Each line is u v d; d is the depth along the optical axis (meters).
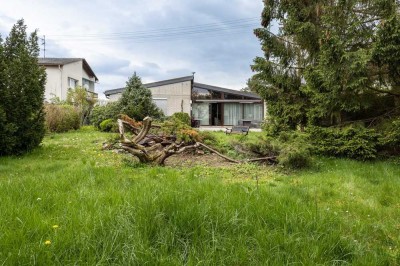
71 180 4.78
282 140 8.21
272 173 6.43
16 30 8.29
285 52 10.05
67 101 20.50
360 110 8.69
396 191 4.82
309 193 4.63
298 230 2.85
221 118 29.20
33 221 2.80
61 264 2.16
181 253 2.41
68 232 2.53
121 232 2.49
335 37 7.21
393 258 2.53
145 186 4.14
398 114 8.20
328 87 7.86
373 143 7.65
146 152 6.82
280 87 10.34
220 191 3.99
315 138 8.45
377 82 8.12
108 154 8.16
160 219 2.74
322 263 2.36
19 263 2.12
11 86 7.87
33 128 8.44
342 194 4.69
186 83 26.64
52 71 26.36
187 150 8.12
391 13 7.01
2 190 3.84
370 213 3.84
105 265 2.17
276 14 10.32
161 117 18.59
